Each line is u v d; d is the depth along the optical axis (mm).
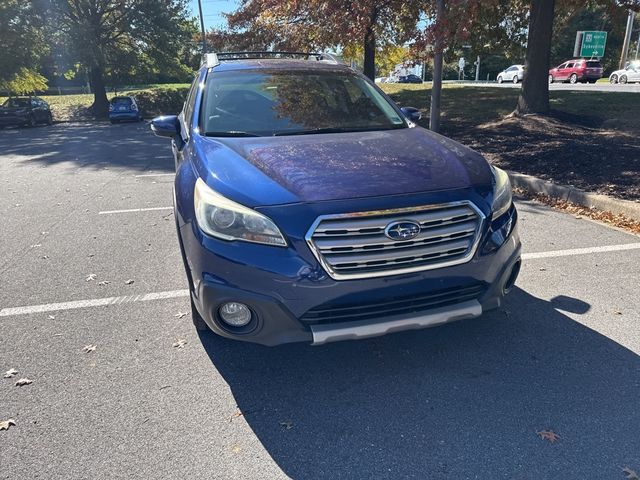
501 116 14211
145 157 12719
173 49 33562
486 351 3299
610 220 5727
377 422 2682
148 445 2529
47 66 31141
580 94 17125
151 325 3709
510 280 3156
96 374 3123
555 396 2846
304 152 3158
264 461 2424
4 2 26938
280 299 2613
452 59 15383
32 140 19031
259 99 4105
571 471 2322
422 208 2686
